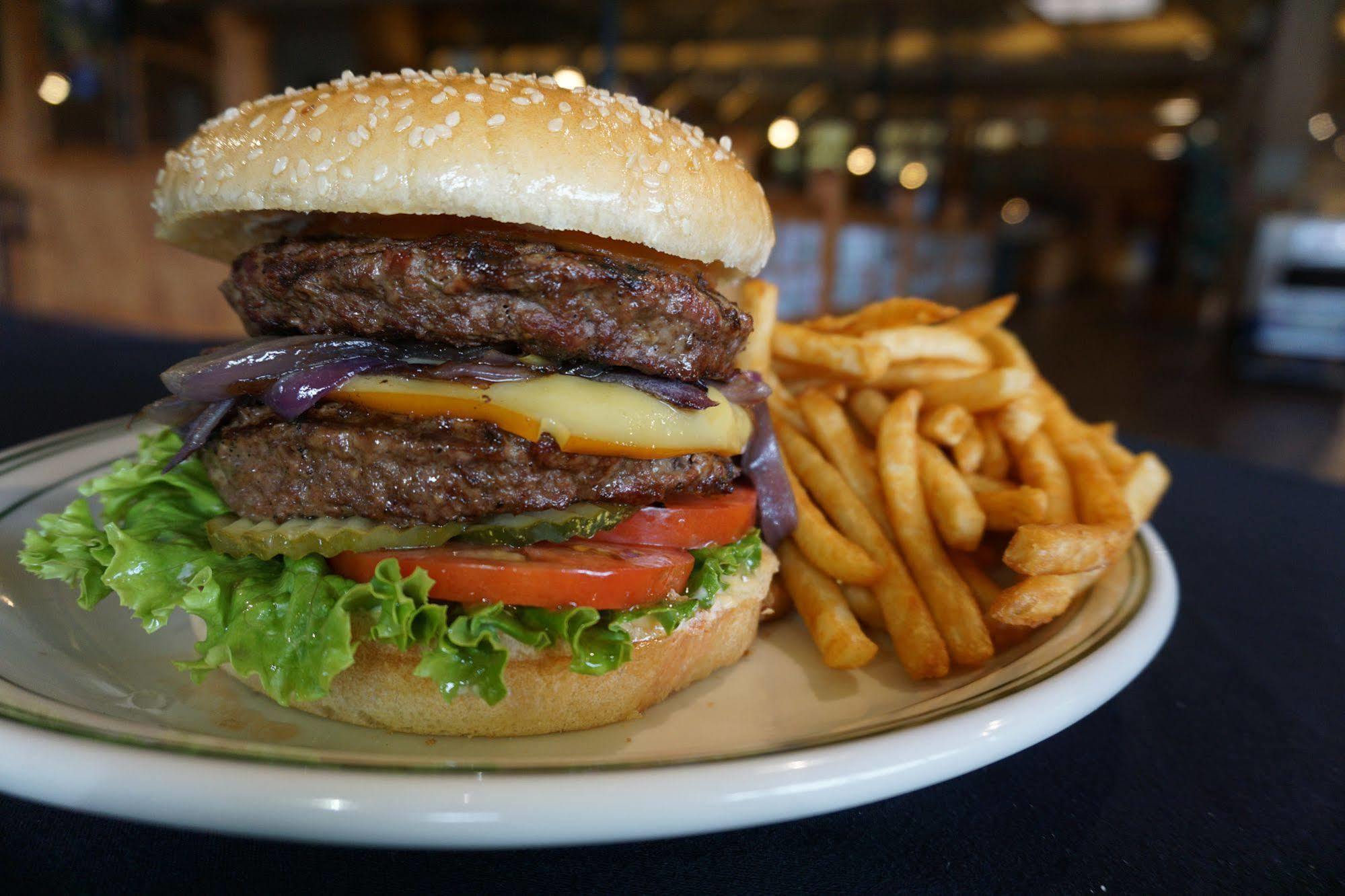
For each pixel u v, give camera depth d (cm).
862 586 21
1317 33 121
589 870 13
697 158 17
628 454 16
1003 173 274
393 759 13
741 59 192
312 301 16
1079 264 261
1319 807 15
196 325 92
